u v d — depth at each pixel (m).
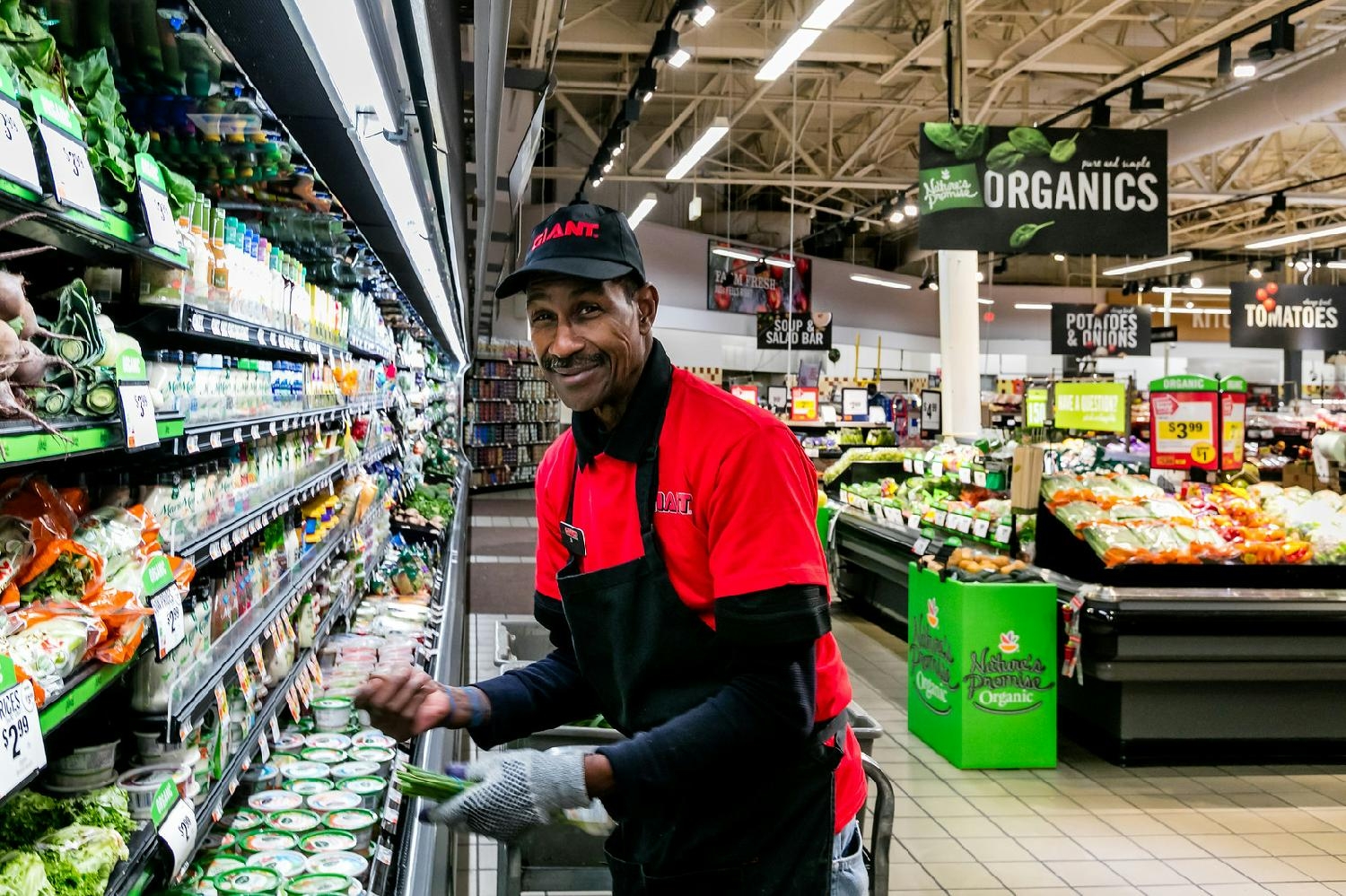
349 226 3.32
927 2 11.39
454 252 4.69
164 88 1.72
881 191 22.23
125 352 1.30
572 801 1.19
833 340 23.66
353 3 1.39
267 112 1.90
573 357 1.36
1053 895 3.28
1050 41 11.98
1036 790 4.20
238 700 2.09
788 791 1.42
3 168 0.98
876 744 4.75
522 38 12.59
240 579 2.08
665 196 21.52
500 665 3.15
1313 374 28.56
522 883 2.75
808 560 1.30
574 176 18.25
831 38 11.16
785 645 1.28
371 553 4.34
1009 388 21.58
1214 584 4.53
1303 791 4.23
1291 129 16.36
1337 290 14.98
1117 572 4.49
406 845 2.14
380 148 2.25
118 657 1.26
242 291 2.04
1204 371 29.00
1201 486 5.55
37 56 1.11
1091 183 6.55
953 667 4.49
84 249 1.50
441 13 1.91
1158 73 9.27
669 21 7.54
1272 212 15.55
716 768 1.27
